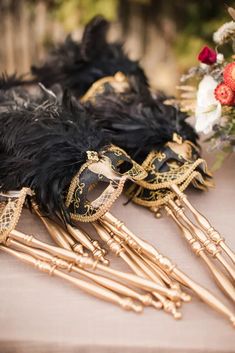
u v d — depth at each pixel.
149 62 2.17
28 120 0.90
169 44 2.16
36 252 0.79
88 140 0.87
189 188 0.97
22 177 0.84
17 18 2.03
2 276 0.78
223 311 0.70
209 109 0.91
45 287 0.77
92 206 0.82
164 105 1.02
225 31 0.92
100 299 0.74
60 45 1.25
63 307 0.73
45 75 1.21
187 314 0.72
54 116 0.92
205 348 0.68
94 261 0.77
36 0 2.01
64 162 0.84
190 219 0.88
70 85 1.17
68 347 0.69
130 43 2.16
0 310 0.73
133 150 0.94
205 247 0.80
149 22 2.13
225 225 0.88
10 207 0.82
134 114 0.99
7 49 2.06
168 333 0.70
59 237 0.83
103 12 2.02
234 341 0.68
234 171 1.03
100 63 1.19
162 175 0.89
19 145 0.87
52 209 0.83
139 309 0.72
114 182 0.82
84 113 0.95
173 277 0.76
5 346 0.70
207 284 0.76
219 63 0.93
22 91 1.09
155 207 0.91
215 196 0.95
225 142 0.93
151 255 0.78
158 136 0.94
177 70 2.13
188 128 1.00
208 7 2.04
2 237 0.81
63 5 2.03
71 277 0.76
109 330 0.70
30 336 0.70
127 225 0.88
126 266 0.79
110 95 1.05
